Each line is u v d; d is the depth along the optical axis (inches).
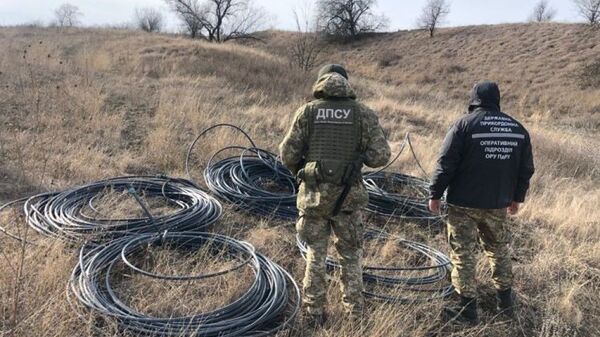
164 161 264.1
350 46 2193.7
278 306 139.9
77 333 123.7
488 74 1536.7
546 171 354.3
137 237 165.5
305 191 130.0
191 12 1939.0
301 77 773.3
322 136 127.8
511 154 142.1
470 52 1769.2
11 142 260.4
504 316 155.8
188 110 354.6
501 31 1900.8
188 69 633.0
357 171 127.3
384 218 223.5
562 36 1679.4
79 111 321.4
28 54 594.2
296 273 168.7
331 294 149.7
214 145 282.4
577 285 171.2
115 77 486.0
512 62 1593.3
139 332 123.9
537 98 1251.2
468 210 146.4
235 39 2123.5
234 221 203.2
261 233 191.2
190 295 148.3
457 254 151.6
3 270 139.4
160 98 381.4
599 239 219.8
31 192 211.0
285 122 370.9
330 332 131.5
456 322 150.5
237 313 135.3
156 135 287.4
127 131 308.2
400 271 175.2
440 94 1100.5
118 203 204.5
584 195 306.0
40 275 139.8
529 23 1907.0
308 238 134.0
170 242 171.8
